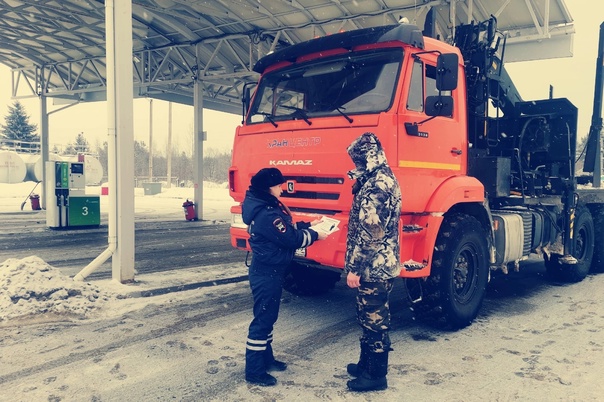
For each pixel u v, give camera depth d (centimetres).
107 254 679
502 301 661
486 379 398
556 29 1188
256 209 384
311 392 372
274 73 571
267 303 386
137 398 358
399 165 449
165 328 519
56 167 1445
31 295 567
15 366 414
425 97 491
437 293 500
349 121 461
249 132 559
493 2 1132
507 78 707
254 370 385
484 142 629
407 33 473
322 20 1359
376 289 368
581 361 437
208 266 871
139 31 1700
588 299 673
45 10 1526
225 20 1481
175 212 2253
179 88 2145
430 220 482
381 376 376
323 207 476
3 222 1639
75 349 455
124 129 680
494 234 596
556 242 747
